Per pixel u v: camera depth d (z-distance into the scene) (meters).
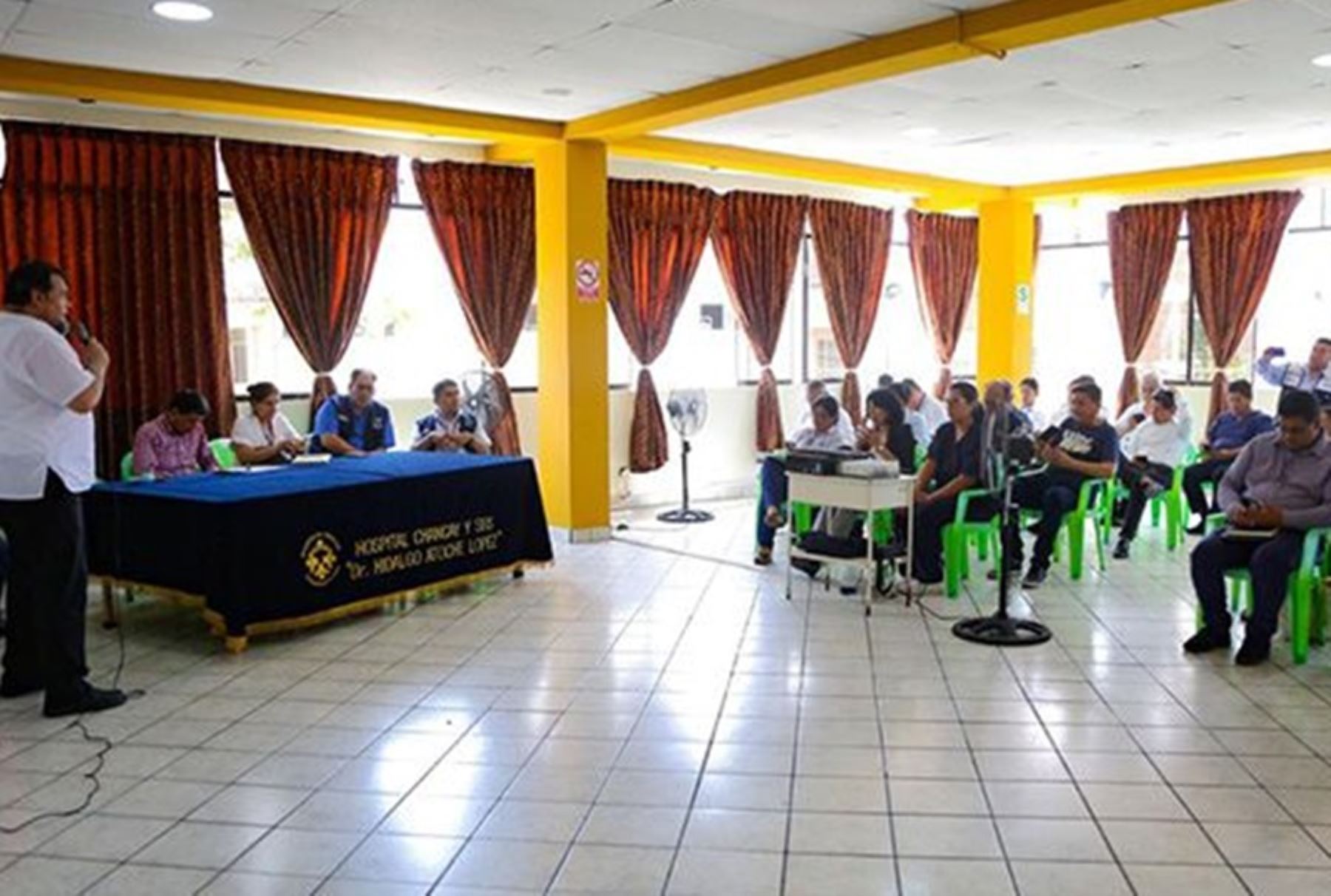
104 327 6.42
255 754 3.67
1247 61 5.49
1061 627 5.16
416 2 4.45
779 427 9.39
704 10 4.59
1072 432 6.23
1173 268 9.77
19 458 3.88
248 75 5.68
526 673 4.53
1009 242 9.95
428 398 7.83
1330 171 8.13
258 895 2.75
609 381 7.80
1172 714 3.97
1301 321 9.30
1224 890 2.72
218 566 4.72
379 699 4.21
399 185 7.53
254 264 7.09
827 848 2.97
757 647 4.88
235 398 7.00
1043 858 2.90
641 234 8.43
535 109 6.59
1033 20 4.50
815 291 9.76
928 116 6.86
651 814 3.19
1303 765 3.50
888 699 4.17
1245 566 4.66
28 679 4.28
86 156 6.30
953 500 5.74
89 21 4.66
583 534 7.31
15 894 2.77
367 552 5.20
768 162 8.16
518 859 2.93
